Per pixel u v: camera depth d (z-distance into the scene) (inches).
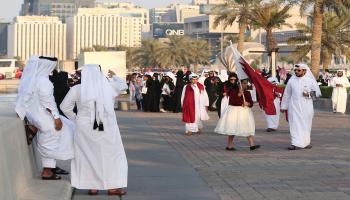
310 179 428.5
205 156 555.2
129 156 552.4
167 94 1272.1
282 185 405.7
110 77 392.2
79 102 358.6
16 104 365.7
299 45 2527.1
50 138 375.6
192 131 767.7
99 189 358.3
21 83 373.7
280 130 834.8
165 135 762.2
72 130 380.5
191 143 667.4
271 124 818.8
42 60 376.8
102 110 352.8
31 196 335.3
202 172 462.0
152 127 885.2
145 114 1218.6
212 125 924.6
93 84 354.3
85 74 357.7
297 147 609.3
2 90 1994.3
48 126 373.4
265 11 2066.9
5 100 573.6
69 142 374.6
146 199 360.5
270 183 413.4
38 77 373.7
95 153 355.9
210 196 370.3
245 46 2178.9
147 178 434.6
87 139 354.9
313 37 1635.1
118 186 359.6
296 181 420.8
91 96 350.6
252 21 2113.7
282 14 2076.8
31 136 377.7
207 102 793.6
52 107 373.7
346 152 581.0
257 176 442.6
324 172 459.5
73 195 370.3
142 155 559.8
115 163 359.6
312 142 673.6
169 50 4527.6
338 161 518.6
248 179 430.0
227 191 386.0
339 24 2338.8
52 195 338.3
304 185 405.1
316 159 531.8
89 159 355.9
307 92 603.5
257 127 887.1
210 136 749.9
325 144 653.3
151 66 4906.5
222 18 2206.0
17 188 322.0
